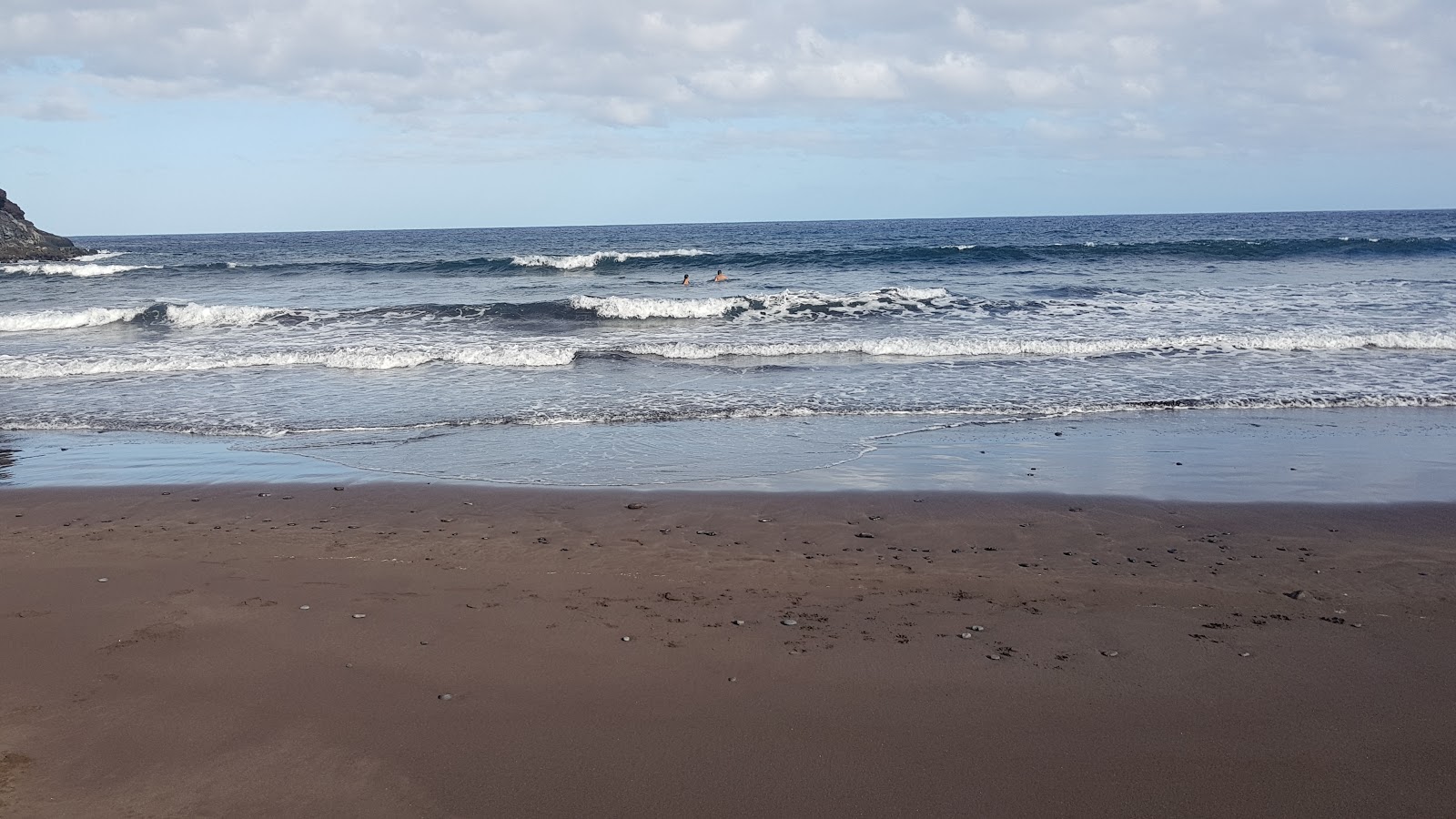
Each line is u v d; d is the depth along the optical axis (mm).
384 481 9359
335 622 5758
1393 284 25016
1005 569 6820
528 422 12180
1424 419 11867
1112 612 5945
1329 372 14688
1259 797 3883
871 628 5703
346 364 16750
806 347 17578
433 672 5062
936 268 34500
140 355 17703
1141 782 4004
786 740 4359
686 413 12547
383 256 56656
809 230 113250
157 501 8711
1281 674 5008
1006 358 16750
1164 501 8508
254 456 10523
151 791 3922
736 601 6176
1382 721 4496
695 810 3811
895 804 3854
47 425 12211
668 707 4680
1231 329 18484
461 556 7094
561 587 6422
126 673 5023
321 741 4340
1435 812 3760
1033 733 4422
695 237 90312
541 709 4652
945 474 9531
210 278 35250
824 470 9750
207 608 5980
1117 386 13992
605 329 21438
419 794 3922
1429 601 6074
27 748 4250
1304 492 8773
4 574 6652
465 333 20828
